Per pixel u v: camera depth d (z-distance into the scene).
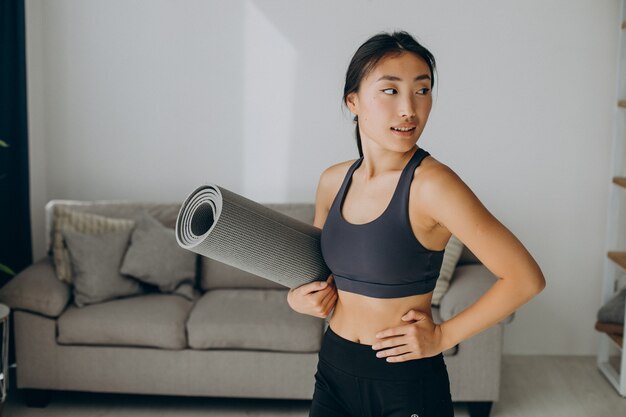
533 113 4.19
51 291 3.58
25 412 3.62
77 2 4.22
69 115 4.32
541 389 3.92
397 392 1.84
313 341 3.49
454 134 4.22
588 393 3.88
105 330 3.52
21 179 4.04
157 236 3.88
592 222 4.26
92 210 4.04
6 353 3.41
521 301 1.71
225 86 4.27
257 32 4.21
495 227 1.67
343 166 1.99
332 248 1.83
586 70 4.15
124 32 4.25
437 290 3.65
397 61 1.69
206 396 3.80
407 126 1.70
